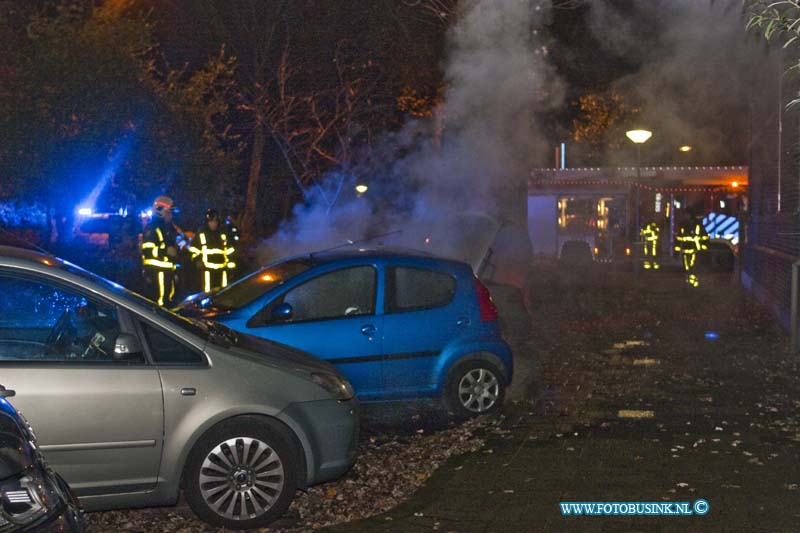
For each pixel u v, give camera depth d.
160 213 15.19
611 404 10.27
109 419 6.13
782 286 17.25
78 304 6.64
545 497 6.94
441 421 9.71
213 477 6.37
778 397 10.48
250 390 6.43
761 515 6.47
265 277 9.98
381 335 9.52
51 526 4.05
